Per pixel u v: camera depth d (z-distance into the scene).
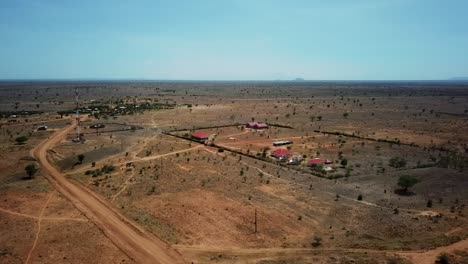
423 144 98.50
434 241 41.91
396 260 37.06
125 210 52.12
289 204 54.50
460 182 64.38
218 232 45.44
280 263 36.88
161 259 38.69
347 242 42.19
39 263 37.72
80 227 46.44
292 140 105.94
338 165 77.31
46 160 81.12
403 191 60.00
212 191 60.47
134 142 100.25
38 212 51.31
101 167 75.62
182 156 85.19
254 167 75.94
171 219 49.25
